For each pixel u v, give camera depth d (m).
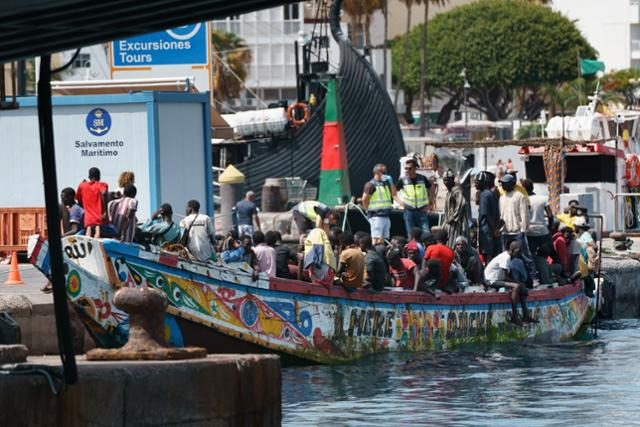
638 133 126.12
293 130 119.88
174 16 30.64
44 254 46.81
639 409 45.12
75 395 27.92
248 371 29.94
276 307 52.09
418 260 60.09
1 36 29.95
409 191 69.56
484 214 66.44
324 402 45.91
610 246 103.88
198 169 70.06
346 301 55.12
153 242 54.12
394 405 45.44
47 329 48.12
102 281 46.66
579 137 113.31
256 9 30.91
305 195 112.62
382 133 122.50
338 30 124.12
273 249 55.06
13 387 28.22
